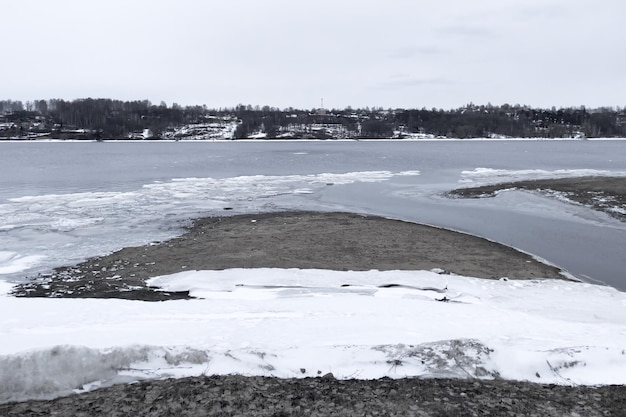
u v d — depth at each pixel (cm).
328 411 578
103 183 4194
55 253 1873
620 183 3612
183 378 638
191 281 1455
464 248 1933
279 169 5697
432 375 671
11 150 9900
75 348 629
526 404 607
